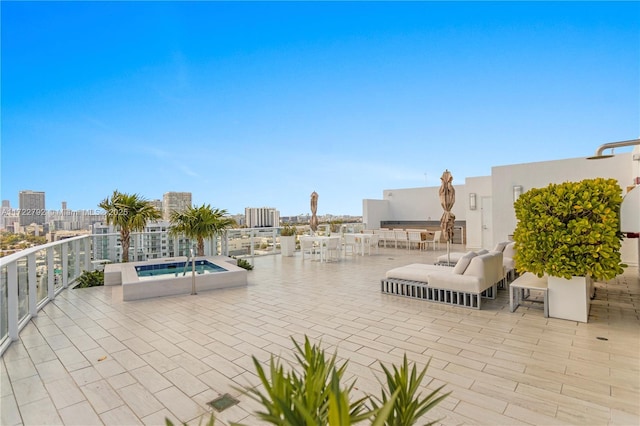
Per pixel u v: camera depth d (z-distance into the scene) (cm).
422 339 354
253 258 995
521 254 440
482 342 343
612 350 319
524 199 443
